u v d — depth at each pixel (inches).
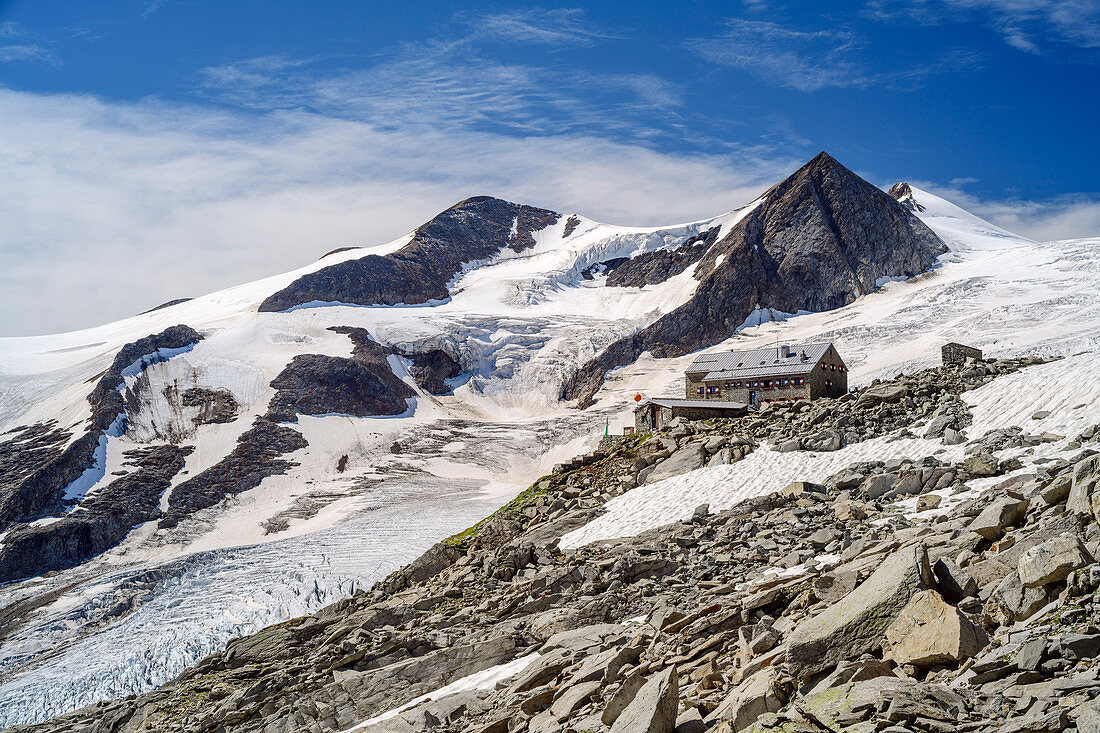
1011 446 1636.3
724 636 853.8
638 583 1482.5
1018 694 480.7
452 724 990.4
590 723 740.0
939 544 942.4
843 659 592.7
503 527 2218.3
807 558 1309.1
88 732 1596.9
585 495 2377.0
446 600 1744.6
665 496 2098.9
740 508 1775.3
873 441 2007.9
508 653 1312.7
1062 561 620.1
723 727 587.5
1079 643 499.8
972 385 2156.7
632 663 908.0
